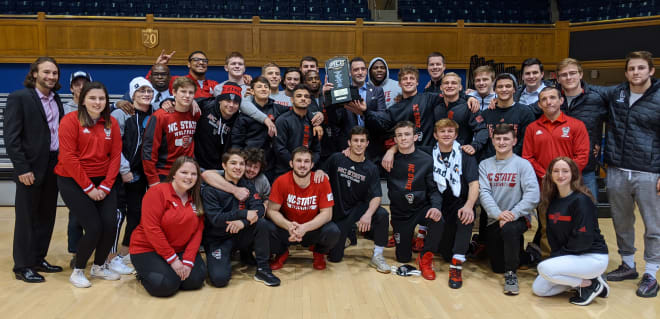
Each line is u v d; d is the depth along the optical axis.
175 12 8.66
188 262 2.84
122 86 8.12
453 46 8.35
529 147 3.37
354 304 2.75
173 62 8.03
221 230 3.10
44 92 3.01
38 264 3.21
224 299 2.80
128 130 3.26
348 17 8.97
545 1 9.33
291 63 8.18
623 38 7.88
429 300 2.83
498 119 3.55
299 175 3.20
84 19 7.86
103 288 2.95
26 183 2.93
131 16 7.98
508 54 8.40
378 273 3.32
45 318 2.51
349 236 4.05
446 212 3.50
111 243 3.04
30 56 7.84
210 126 3.43
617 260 3.69
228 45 8.08
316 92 4.14
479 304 2.79
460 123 3.64
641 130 3.06
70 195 2.86
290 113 3.61
